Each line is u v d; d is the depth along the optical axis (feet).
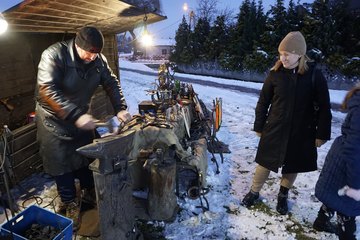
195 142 11.05
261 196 9.97
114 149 6.29
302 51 6.99
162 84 13.99
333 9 38.37
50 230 6.82
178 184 9.47
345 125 5.51
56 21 9.75
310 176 11.49
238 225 8.43
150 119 9.77
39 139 8.02
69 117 6.81
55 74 7.01
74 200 8.74
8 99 12.18
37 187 10.34
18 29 9.25
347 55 36.32
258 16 48.03
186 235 7.97
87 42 6.62
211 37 55.98
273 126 7.88
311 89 7.33
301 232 8.16
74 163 8.28
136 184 9.58
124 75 46.68
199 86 35.06
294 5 42.91
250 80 46.47
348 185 5.46
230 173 11.71
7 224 6.62
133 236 7.18
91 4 8.51
